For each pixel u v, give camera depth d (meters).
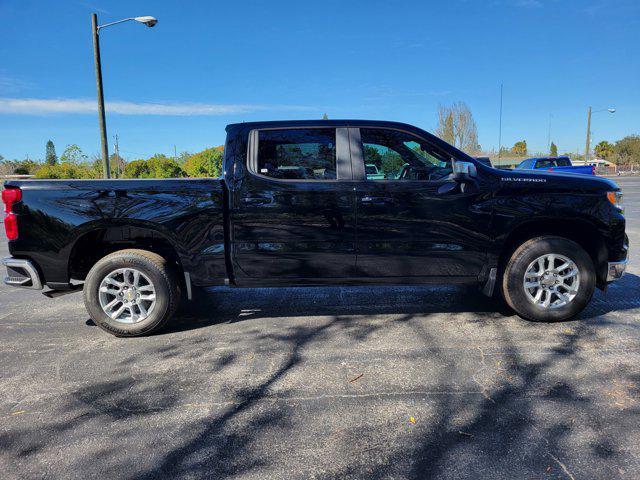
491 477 2.19
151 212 4.03
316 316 4.67
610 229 4.20
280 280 4.22
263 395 3.04
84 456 2.43
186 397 3.04
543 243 4.16
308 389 3.11
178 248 4.10
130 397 3.06
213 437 2.57
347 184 4.12
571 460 2.29
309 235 4.12
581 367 3.33
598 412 2.73
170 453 2.44
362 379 3.23
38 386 3.25
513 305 4.29
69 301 5.53
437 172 4.25
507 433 2.54
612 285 5.58
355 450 2.42
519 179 4.18
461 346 3.78
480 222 4.14
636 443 2.42
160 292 4.12
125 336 4.20
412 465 2.29
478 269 4.25
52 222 4.01
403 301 5.12
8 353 3.88
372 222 4.12
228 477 2.23
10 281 4.12
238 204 4.11
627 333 3.98
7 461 2.40
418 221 4.13
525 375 3.23
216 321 4.61
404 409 2.82
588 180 4.24
